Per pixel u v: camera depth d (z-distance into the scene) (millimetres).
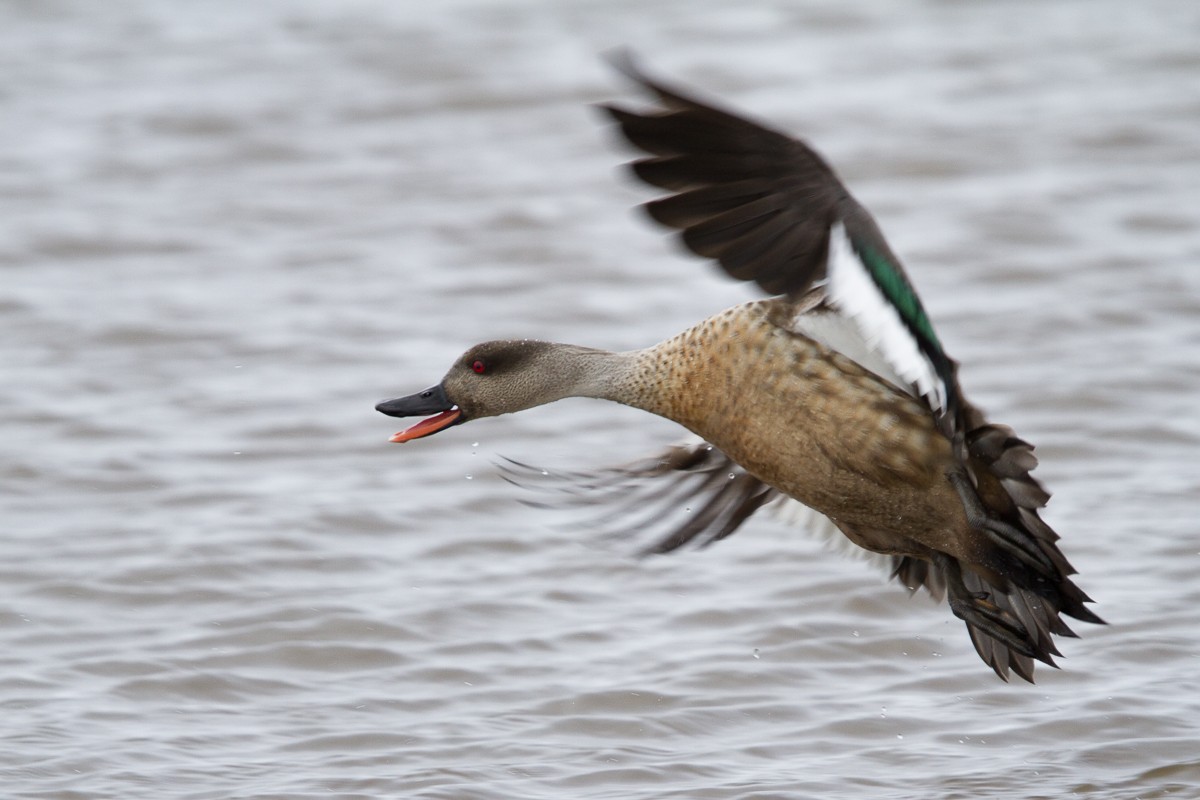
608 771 9516
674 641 11266
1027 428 14664
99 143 22891
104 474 13938
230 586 12008
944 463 8531
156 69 25766
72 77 25484
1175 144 22406
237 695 10539
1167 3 28859
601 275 18812
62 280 18672
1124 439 14398
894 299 7473
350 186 21500
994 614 9148
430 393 9766
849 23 27875
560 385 9492
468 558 12602
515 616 11641
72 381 15930
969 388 15531
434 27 27516
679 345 9047
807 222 7270
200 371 16266
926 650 11148
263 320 17516
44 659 10914
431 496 13641
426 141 23016
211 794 9188
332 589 12008
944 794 9195
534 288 18438
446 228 20172
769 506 10172
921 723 10156
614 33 27172
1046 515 13031
